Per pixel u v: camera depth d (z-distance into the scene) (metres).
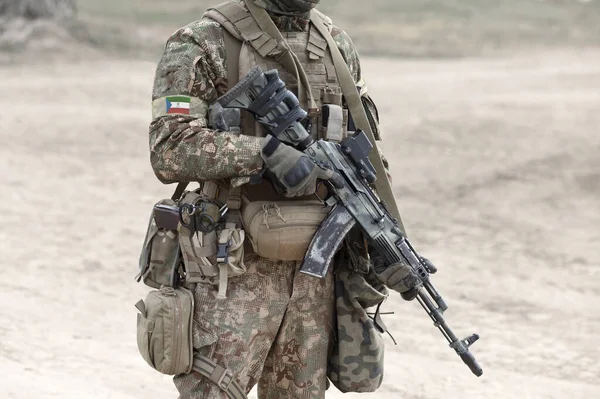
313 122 9.33
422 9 92.81
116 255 23.30
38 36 66.38
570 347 17.81
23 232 25.03
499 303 20.61
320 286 9.43
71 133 40.19
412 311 19.91
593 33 86.62
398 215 9.95
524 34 84.06
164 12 86.81
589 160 32.97
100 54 65.81
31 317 17.83
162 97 8.91
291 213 8.94
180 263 9.20
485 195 30.16
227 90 9.05
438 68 63.81
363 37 79.81
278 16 9.32
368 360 9.60
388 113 42.91
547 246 25.34
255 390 14.59
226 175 8.71
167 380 14.65
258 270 9.16
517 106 42.88
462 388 15.32
